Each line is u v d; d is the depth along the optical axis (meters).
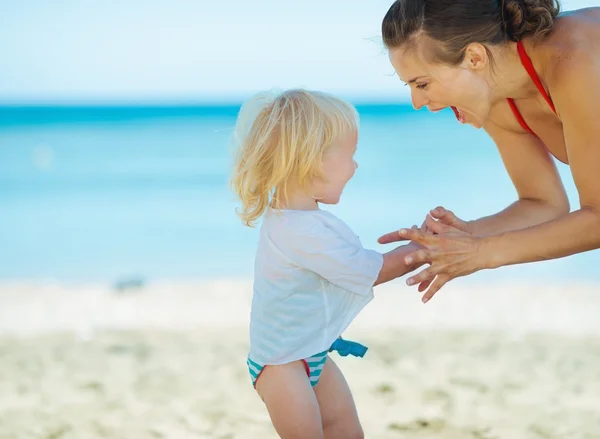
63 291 8.66
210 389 4.51
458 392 4.34
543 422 3.79
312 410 2.57
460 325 6.54
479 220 3.04
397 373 4.79
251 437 3.64
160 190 19.69
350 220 14.48
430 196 17.34
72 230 13.98
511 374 4.74
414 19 2.51
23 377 4.86
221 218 14.99
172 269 10.43
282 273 2.62
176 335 6.18
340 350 2.72
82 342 5.93
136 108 68.62
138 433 3.71
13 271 10.37
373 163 24.11
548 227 2.50
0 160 28.34
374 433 3.66
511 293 8.11
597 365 4.95
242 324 6.69
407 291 8.12
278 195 2.68
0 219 15.52
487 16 2.48
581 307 7.33
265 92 2.79
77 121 50.31
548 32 2.51
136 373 4.93
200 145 33.09
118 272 10.27
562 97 2.46
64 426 3.84
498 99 2.71
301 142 2.61
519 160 3.05
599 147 2.41
